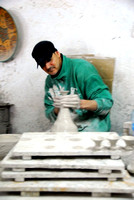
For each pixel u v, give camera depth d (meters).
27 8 2.88
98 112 2.03
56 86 2.32
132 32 2.72
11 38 2.89
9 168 1.32
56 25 2.85
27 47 2.93
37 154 1.27
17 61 2.97
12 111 3.06
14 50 2.88
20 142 1.45
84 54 2.68
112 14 2.73
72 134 1.63
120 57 2.78
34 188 1.20
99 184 1.22
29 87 3.00
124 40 2.75
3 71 3.01
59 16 2.83
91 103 1.94
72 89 2.25
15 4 2.89
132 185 1.22
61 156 1.35
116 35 2.76
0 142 1.75
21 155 1.28
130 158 1.50
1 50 2.95
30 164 1.24
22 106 3.04
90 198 1.21
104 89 2.12
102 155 1.33
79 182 1.24
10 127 3.06
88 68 2.19
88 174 1.24
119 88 2.83
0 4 2.92
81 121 2.22
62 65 2.18
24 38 2.92
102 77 2.56
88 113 2.24
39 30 2.88
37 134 1.64
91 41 2.80
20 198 1.22
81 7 2.78
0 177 1.33
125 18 2.72
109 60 2.54
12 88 3.03
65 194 1.26
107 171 1.23
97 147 1.31
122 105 2.85
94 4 2.75
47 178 1.29
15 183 1.24
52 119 2.27
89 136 1.57
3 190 1.21
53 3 2.82
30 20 2.89
